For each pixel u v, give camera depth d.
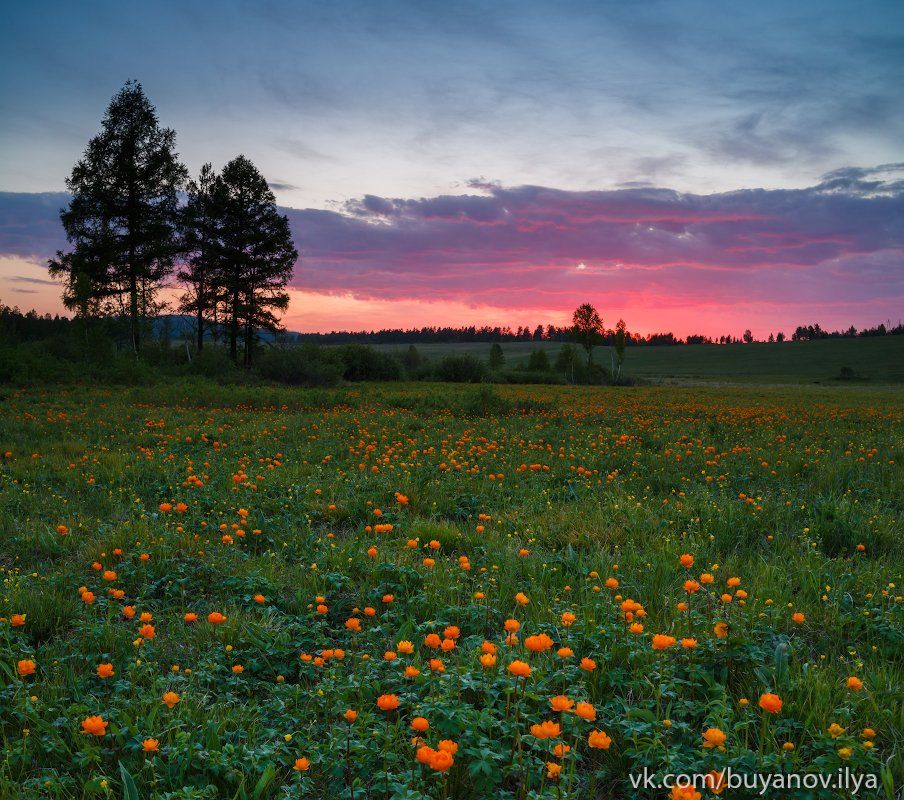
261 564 5.92
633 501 8.21
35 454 10.84
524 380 77.62
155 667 3.83
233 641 4.31
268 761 2.95
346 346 63.69
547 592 5.16
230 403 24.36
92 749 2.95
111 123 41.75
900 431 17.23
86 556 5.86
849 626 4.62
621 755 3.09
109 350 33.91
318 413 21.22
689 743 3.12
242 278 48.47
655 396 40.59
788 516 7.51
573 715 3.17
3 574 5.38
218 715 3.36
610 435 15.32
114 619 4.74
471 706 3.22
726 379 107.44
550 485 9.70
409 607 4.83
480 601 4.86
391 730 3.15
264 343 51.97
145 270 42.94
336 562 5.82
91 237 42.16
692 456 12.16
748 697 3.52
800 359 145.62
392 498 8.53
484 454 12.19
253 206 48.25
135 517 7.40
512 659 3.63
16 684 3.47
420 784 2.77
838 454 12.53
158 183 42.81
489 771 2.76
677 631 4.28
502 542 6.61
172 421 17.06
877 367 126.50
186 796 2.64
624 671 3.72
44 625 4.49
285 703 3.52
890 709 3.38
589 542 6.67
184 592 5.13
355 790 2.77
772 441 14.54
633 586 5.22
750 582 5.42
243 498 8.22
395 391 38.41
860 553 6.55
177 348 51.81
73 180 41.31
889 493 9.09
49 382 29.20
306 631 4.49
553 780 2.93
